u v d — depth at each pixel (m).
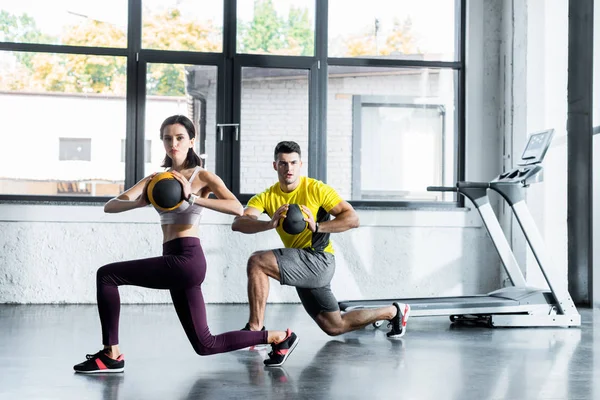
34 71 6.66
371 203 6.98
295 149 4.33
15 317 5.62
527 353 4.28
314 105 6.93
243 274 6.77
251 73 6.87
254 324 4.27
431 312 5.25
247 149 6.86
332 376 3.57
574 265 6.77
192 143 3.57
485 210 5.70
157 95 6.78
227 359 4.00
